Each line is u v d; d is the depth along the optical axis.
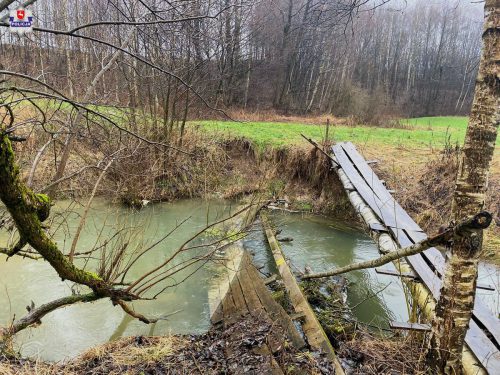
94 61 8.39
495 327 4.36
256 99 26.30
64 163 5.31
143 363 4.65
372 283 7.38
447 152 11.23
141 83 10.36
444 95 34.34
